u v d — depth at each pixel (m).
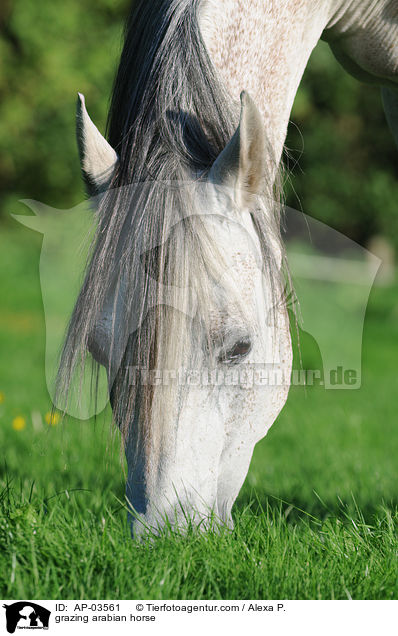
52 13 25.47
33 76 25.94
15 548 3.72
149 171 3.55
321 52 22.95
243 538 4.09
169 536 3.56
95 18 25.84
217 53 4.15
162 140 3.65
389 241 24.98
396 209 24.77
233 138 3.53
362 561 3.93
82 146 3.75
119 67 4.19
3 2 26.67
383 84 5.60
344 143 24.88
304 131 24.81
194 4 4.05
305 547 4.11
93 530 4.06
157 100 3.74
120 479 5.87
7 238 25.89
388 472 6.88
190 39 3.85
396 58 5.24
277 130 4.53
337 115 25.06
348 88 23.94
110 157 3.79
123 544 3.79
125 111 4.02
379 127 25.22
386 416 10.53
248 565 3.78
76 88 25.44
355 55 5.42
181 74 3.80
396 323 20.19
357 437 8.88
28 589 3.54
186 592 3.60
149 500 3.45
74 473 6.02
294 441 8.62
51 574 3.67
